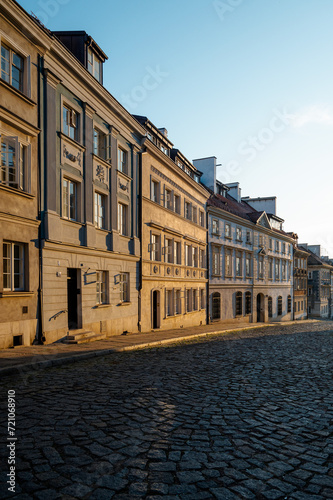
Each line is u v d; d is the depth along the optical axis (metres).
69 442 4.57
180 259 24.69
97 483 3.65
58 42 12.52
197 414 5.82
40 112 12.14
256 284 38.28
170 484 3.68
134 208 18.91
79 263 14.08
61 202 13.07
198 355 11.82
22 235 11.23
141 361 10.41
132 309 18.53
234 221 34.19
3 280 10.68
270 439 4.91
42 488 3.53
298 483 3.78
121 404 6.16
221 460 4.24
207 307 29.42
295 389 7.60
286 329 25.69
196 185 27.20
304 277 56.56
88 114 14.84
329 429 5.32
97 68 16.48
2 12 10.49
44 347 11.33
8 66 11.02
